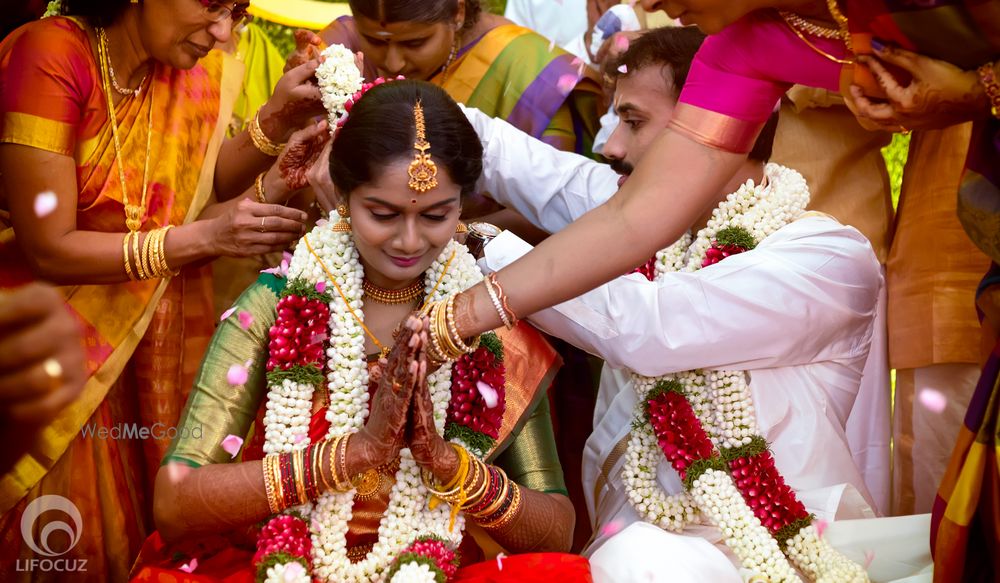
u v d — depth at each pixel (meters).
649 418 2.61
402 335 2.04
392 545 2.28
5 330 1.97
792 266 2.58
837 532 2.48
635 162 2.78
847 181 3.54
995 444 2.12
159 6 2.71
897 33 1.94
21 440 2.03
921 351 3.31
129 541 2.87
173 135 2.95
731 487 2.48
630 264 2.17
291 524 2.24
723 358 2.55
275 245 2.74
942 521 2.21
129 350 2.84
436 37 3.29
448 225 2.27
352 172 2.20
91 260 2.72
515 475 2.48
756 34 2.13
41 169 2.68
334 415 2.31
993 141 2.04
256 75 3.73
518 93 3.51
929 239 3.31
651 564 2.31
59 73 2.71
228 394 2.32
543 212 3.14
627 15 3.86
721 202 2.69
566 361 3.39
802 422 2.62
